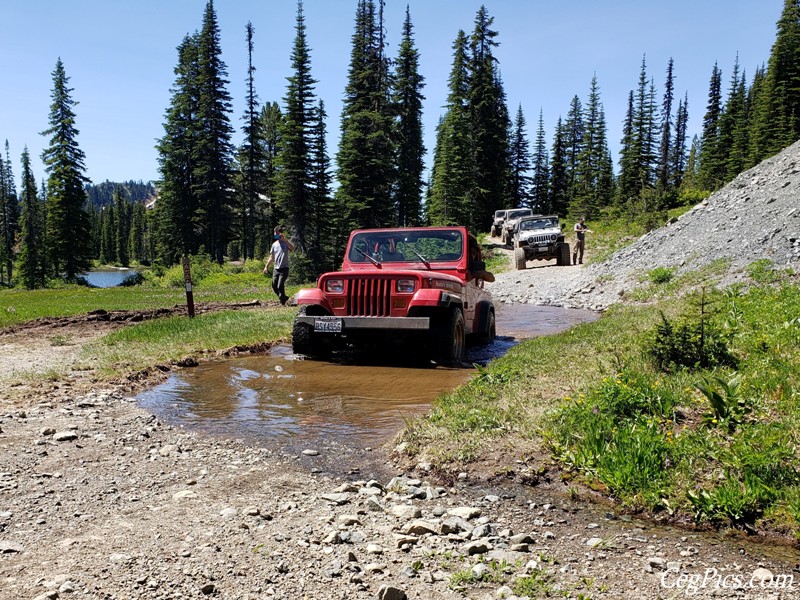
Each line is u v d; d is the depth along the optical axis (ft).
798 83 188.44
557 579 8.25
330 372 24.14
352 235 30.86
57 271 175.94
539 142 269.23
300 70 132.98
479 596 7.73
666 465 11.75
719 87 248.93
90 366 24.88
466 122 170.81
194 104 177.17
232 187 176.24
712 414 13.64
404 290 24.90
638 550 9.30
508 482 12.28
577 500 11.46
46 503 10.85
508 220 131.23
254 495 11.50
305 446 14.85
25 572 8.06
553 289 64.28
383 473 13.03
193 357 27.12
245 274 120.98
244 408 18.63
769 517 10.01
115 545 9.01
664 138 229.04
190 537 9.36
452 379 22.45
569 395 16.46
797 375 16.55
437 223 154.40
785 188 55.83
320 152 135.44
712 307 31.89
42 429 15.67
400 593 7.55
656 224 103.09
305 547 9.05
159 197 184.75
